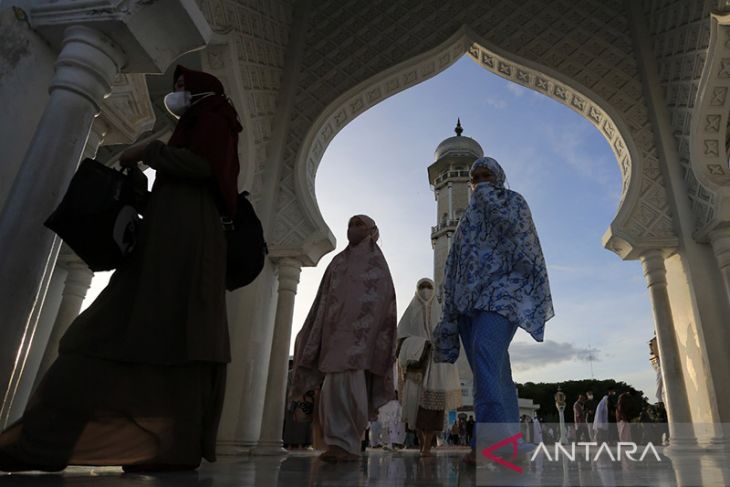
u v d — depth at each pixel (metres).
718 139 5.27
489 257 2.39
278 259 5.80
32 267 2.12
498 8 6.81
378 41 6.70
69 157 2.31
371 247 3.45
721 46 4.93
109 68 2.52
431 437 4.69
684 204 5.40
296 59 6.57
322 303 3.41
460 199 33.91
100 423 1.50
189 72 2.17
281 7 6.50
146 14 2.50
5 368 1.97
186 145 2.00
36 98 2.65
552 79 6.39
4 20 2.47
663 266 5.37
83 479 1.29
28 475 1.37
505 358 2.51
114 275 1.74
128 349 1.56
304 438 8.16
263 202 5.80
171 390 1.61
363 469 2.13
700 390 4.97
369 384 3.19
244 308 5.32
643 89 6.15
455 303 2.58
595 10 6.68
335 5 6.95
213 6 5.00
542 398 57.50
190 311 1.67
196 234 1.80
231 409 4.95
